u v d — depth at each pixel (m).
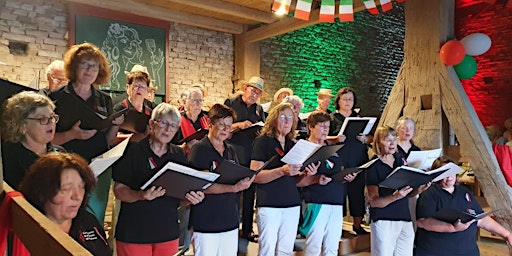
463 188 3.16
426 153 3.44
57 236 0.86
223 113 2.65
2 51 4.66
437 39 4.38
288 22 5.66
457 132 4.22
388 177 2.96
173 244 2.31
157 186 2.12
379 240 3.23
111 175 2.51
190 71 6.07
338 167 3.36
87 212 1.60
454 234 2.97
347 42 8.02
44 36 4.92
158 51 5.69
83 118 2.24
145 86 3.13
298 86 7.25
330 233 3.31
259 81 4.58
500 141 5.43
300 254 3.75
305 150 2.74
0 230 1.10
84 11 5.04
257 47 6.47
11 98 1.81
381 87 8.66
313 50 7.48
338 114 4.14
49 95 2.28
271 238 2.93
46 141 1.80
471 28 7.45
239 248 3.77
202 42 6.20
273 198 2.95
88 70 2.36
